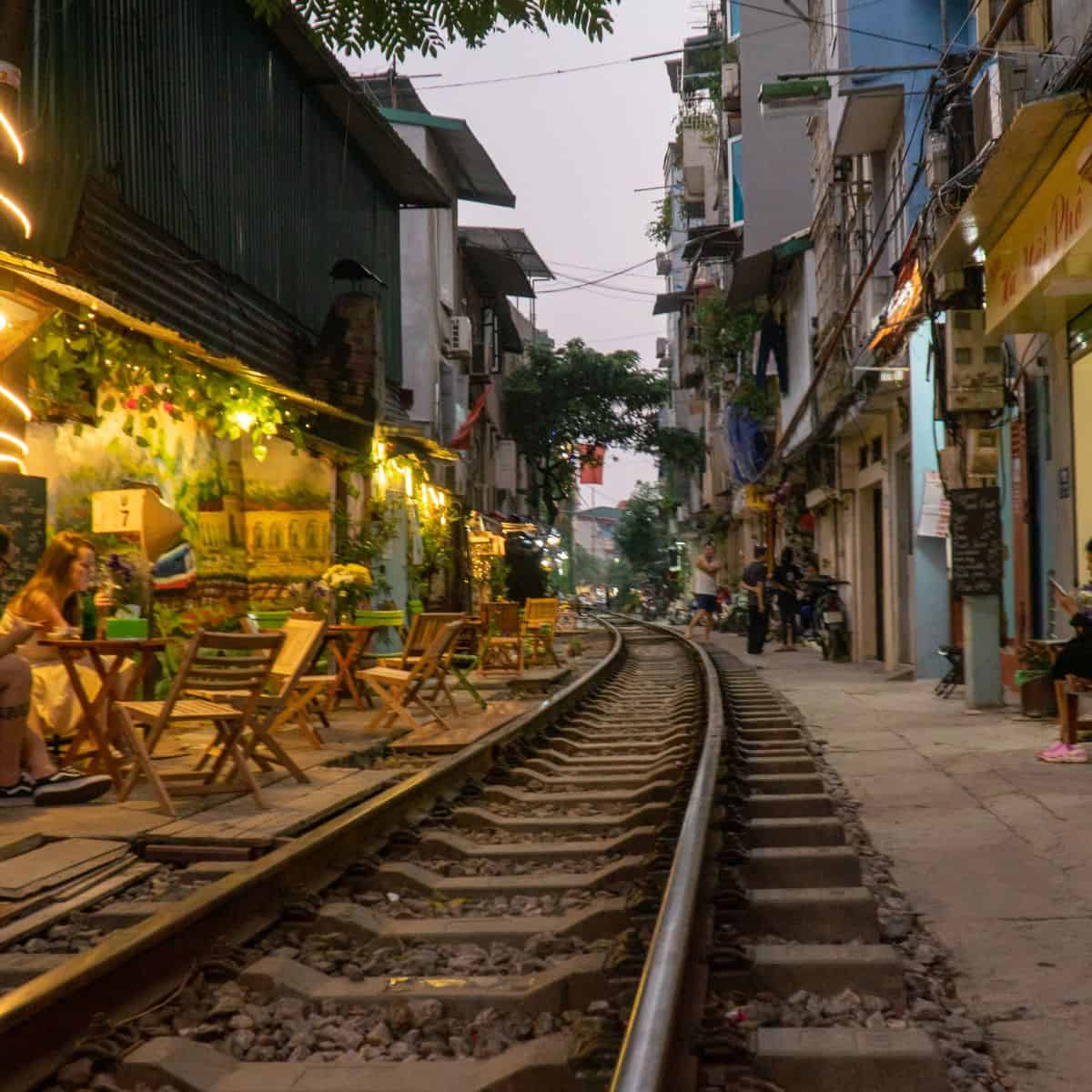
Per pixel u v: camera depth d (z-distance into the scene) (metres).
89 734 8.43
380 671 11.38
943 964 4.63
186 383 11.26
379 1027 3.96
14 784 7.64
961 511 13.06
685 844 5.30
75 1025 3.75
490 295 42.03
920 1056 3.45
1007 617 14.77
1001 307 11.73
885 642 20.95
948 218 13.05
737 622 35.97
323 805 7.58
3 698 7.61
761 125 34.59
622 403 57.16
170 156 12.74
